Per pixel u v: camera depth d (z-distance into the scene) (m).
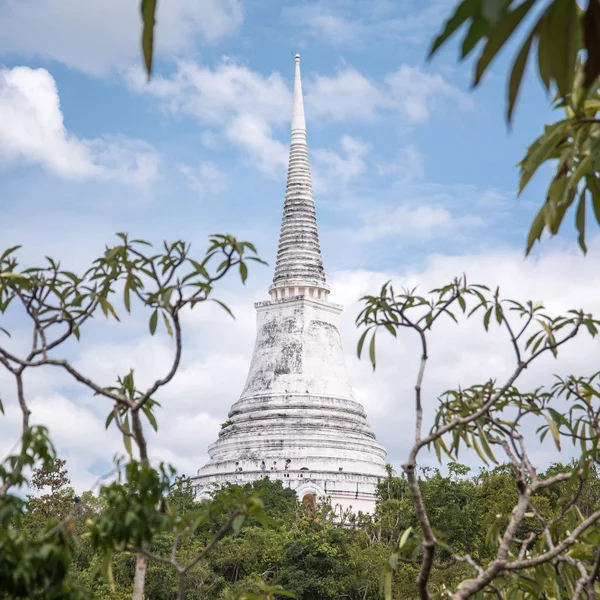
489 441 23.17
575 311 21.62
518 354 21.36
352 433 115.62
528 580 22.06
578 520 24.02
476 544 76.19
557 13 8.80
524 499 21.55
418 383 21.17
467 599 20.05
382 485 104.00
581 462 21.11
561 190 15.12
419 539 20.52
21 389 20.53
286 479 106.44
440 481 81.75
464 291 21.39
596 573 20.53
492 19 7.92
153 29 9.91
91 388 20.38
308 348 118.88
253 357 121.38
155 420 21.80
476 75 8.86
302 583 72.44
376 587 72.06
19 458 16.97
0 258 21.19
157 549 69.19
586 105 15.07
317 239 126.69
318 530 79.00
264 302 122.44
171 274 20.69
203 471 112.75
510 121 9.40
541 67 9.14
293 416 114.00
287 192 128.50
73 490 86.38
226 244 19.89
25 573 15.44
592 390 23.27
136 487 17.94
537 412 22.84
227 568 76.12
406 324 21.52
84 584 59.75
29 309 21.25
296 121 131.38
